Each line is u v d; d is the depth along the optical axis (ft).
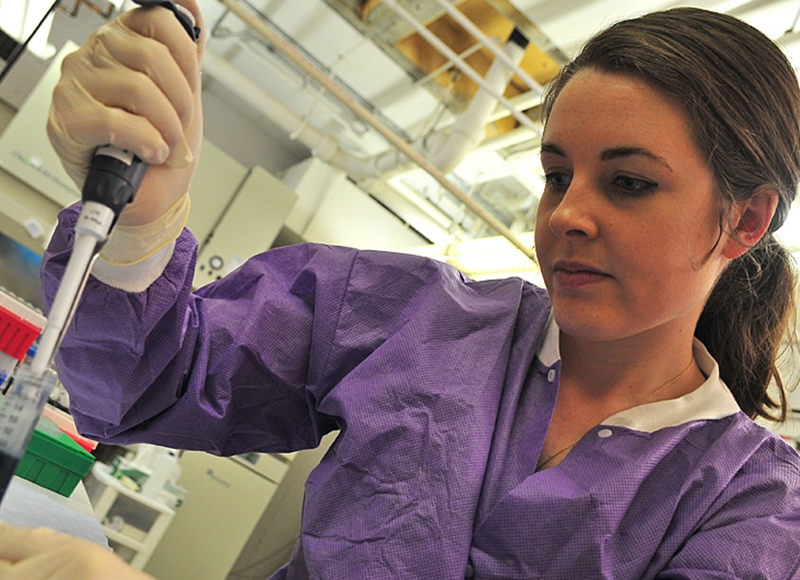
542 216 2.71
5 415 1.61
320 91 14.97
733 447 2.71
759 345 3.34
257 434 3.43
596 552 2.45
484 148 14.20
